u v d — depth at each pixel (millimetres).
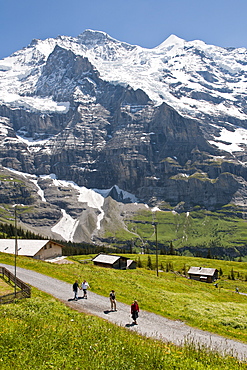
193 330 36656
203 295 73625
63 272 64438
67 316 33469
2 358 20422
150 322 37656
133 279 71875
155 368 21781
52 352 22469
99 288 52844
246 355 30234
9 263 73125
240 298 85062
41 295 44250
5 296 38062
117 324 34781
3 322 27734
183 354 25484
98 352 23312
